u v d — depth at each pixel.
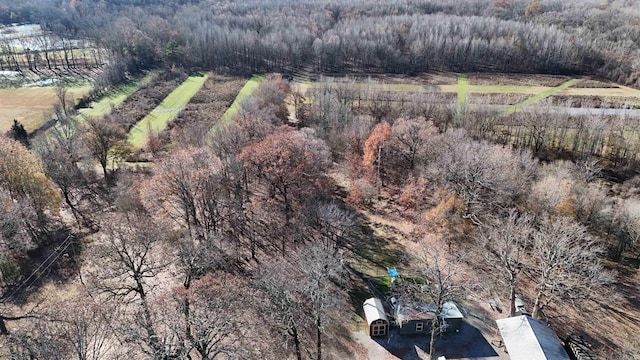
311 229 79.12
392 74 180.88
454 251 76.00
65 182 91.25
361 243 81.75
